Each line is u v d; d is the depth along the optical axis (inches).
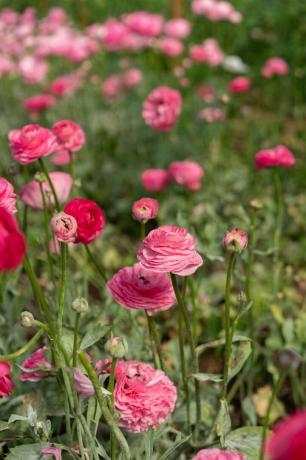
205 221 69.1
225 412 40.8
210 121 76.0
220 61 96.1
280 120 97.7
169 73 105.4
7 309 49.0
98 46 100.8
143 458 42.2
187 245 36.9
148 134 82.8
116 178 78.7
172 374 47.0
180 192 74.3
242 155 88.1
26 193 46.5
